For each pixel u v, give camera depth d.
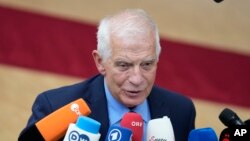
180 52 19.19
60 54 17.84
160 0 24.19
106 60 5.29
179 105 6.39
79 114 5.21
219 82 17.73
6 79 16.14
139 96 5.39
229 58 19.50
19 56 17.38
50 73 16.75
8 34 18.42
